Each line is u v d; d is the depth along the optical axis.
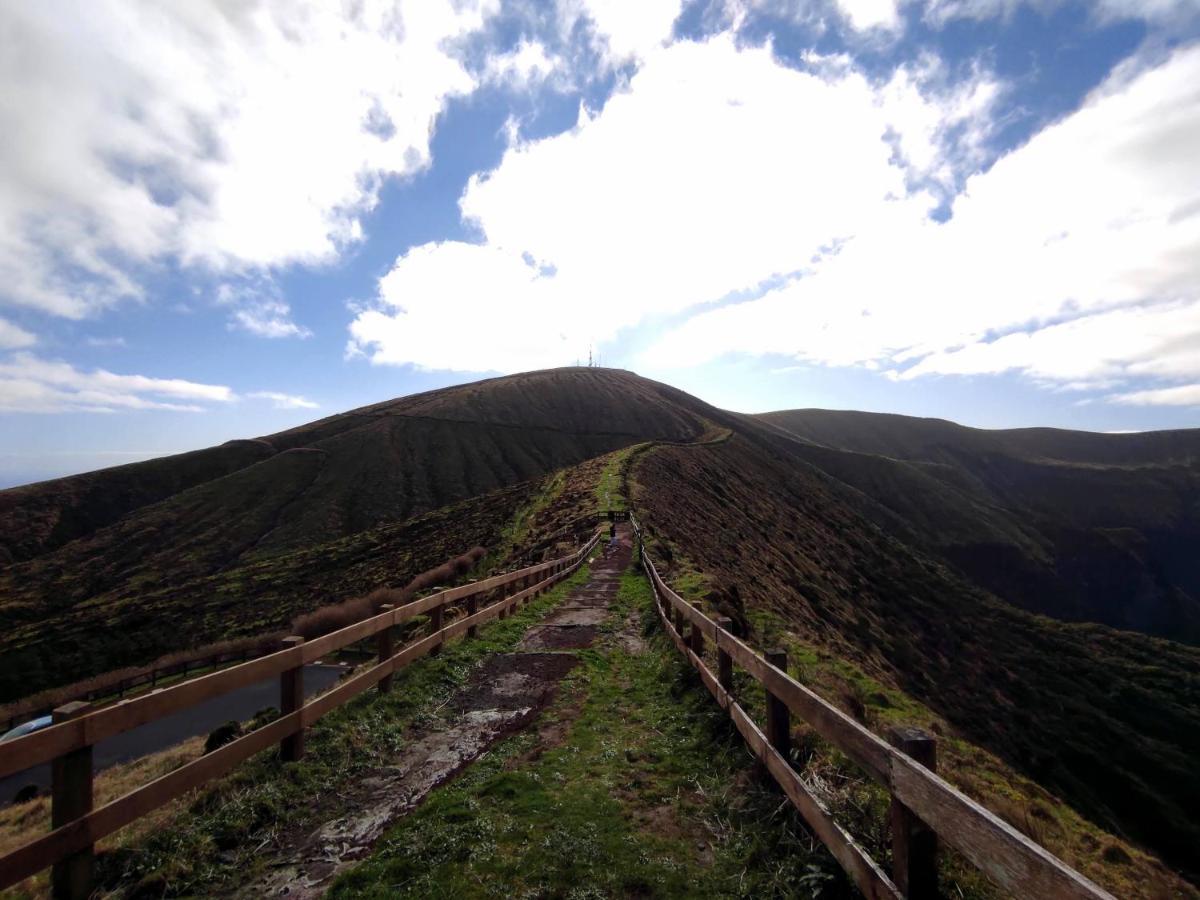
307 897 3.82
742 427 136.25
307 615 35.72
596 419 121.44
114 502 89.56
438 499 82.88
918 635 39.25
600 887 3.73
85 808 3.67
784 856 3.88
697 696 6.96
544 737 6.32
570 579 17.53
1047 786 24.14
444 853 4.13
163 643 40.41
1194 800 25.06
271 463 91.94
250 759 5.45
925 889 2.71
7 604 58.41
